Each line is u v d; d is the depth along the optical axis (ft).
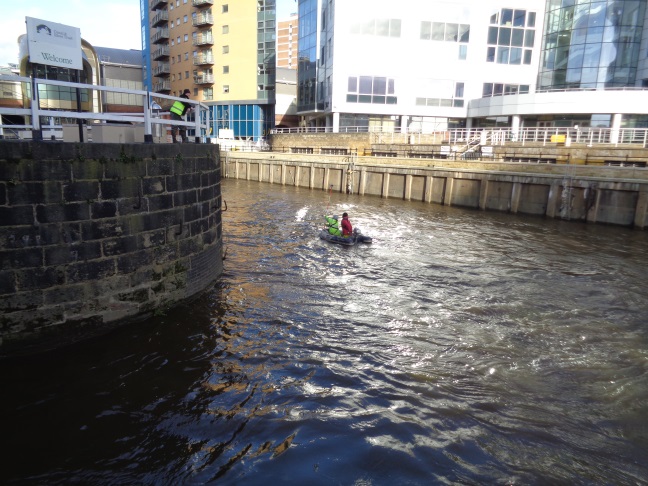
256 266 45.68
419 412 22.50
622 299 39.63
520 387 25.13
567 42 124.47
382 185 109.70
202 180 34.53
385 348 29.09
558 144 95.50
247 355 27.09
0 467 17.56
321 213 83.51
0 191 22.33
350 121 137.69
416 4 131.85
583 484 18.22
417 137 122.72
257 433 20.31
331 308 35.32
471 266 49.16
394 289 40.60
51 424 20.10
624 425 22.08
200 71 210.18
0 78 22.93
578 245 61.72
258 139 197.06
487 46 136.05
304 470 18.25
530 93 118.52
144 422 20.59
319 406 22.57
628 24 115.14
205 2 198.59
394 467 18.66
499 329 32.60
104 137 30.89
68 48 26.61
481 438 20.77
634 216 73.77
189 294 33.71
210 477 17.63
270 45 195.42
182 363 25.63
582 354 29.12
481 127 139.13
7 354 23.82
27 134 48.60
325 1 141.18
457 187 95.61
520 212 86.89
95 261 26.27
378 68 134.10
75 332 26.07
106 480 17.19
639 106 108.78
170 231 30.83
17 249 23.25
